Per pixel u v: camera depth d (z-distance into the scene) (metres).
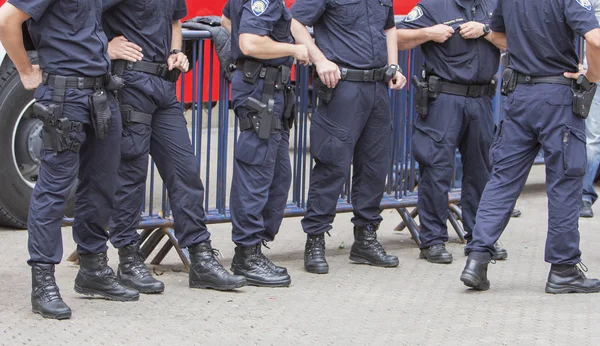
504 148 5.74
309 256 6.29
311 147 6.18
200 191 5.73
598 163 8.13
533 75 5.58
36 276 5.05
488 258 5.72
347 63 6.03
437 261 6.56
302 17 5.95
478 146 6.54
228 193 8.07
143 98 5.41
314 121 6.16
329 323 5.08
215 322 5.06
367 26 6.04
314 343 4.74
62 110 4.87
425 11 6.38
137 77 5.36
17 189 7.30
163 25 5.43
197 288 5.77
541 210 8.47
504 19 5.70
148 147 5.54
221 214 6.59
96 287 5.41
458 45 6.31
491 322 5.12
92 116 4.91
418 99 6.45
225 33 6.19
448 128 6.41
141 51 5.36
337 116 6.06
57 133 4.86
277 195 6.02
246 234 5.84
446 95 6.39
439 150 6.44
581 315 5.26
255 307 5.37
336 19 6.02
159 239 6.33
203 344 4.68
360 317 5.20
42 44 4.87
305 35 5.97
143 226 6.19
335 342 4.75
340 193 6.69
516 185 5.74
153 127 5.59
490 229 5.68
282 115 5.85
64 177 4.97
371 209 6.46
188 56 6.29
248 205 5.81
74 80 4.87
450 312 5.31
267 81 5.66
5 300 5.39
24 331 4.81
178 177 5.66
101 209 5.29
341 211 6.84
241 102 5.70
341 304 5.47
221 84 6.39
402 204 7.20
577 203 5.66
